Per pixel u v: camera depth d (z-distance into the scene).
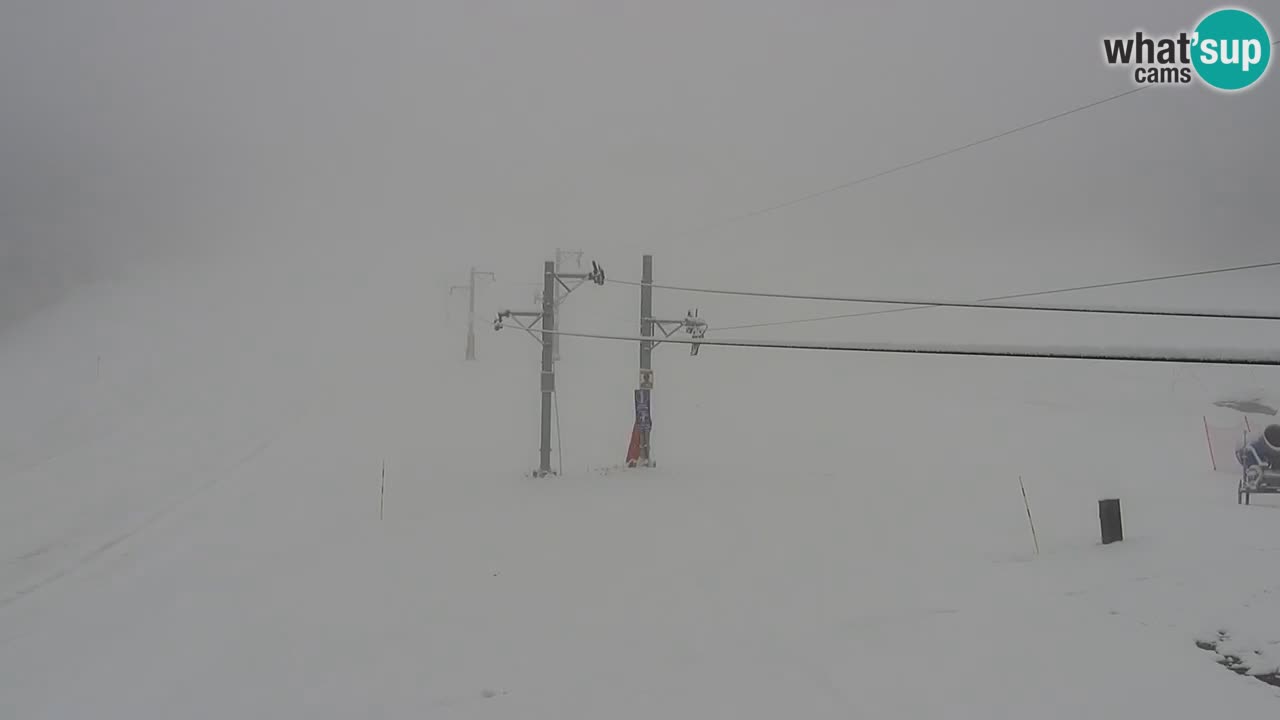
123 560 18.84
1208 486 24.39
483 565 16.66
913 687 9.34
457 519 21.08
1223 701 8.17
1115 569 12.46
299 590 15.91
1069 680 9.03
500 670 11.16
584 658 11.35
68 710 11.09
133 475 27.64
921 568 14.46
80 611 15.46
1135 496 22.23
